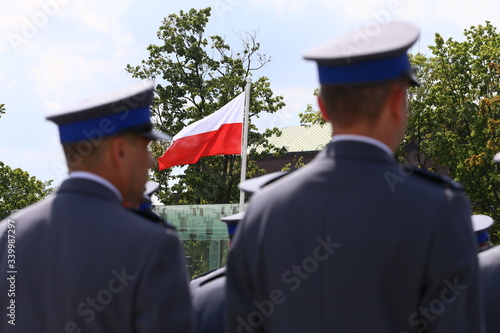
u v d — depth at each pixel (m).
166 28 43.06
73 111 3.04
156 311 2.78
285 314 2.57
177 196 44.31
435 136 42.06
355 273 2.46
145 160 3.17
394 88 2.58
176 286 2.85
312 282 2.52
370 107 2.57
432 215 2.42
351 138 2.61
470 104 41.22
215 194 43.25
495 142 37.62
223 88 42.31
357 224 2.49
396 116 2.61
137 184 3.15
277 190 2.70
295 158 67.94
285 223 2.61
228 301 2.75
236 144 20.25
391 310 2.43
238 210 20.66
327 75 2.62
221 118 20.39
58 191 3.09
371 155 2.57
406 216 2.45
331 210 2.54
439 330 2.34
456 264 2.38
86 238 2.89
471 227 2.47
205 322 4.04
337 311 2.47
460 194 2.49
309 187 2.61
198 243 21.36
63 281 2.87
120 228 2.89
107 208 2.96
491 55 42.00
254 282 2.69
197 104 43.62
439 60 42.66
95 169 3.05
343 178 2.56
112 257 2.84
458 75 42.25
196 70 43.50
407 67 2.62
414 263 2.41
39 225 3.01
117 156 3.07
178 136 20.47
